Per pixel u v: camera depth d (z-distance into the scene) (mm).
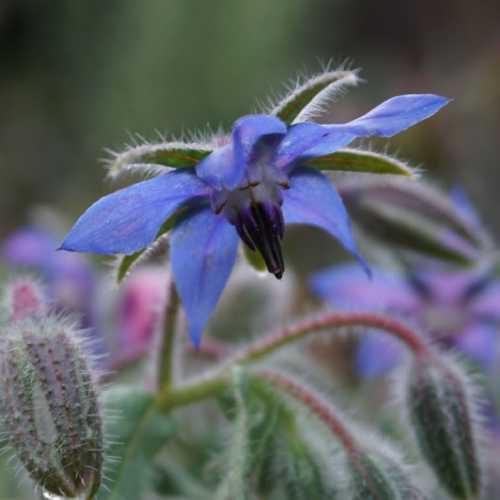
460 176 296
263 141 156
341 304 205
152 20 532
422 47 545
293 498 169
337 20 586
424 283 205
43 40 580
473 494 172
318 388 191
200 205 159
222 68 521
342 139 155
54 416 154
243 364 178
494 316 205
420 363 175
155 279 208
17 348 155
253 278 206
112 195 153
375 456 168
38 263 216
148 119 513
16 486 194
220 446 194
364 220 197
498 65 322
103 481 168
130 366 198
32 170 512
